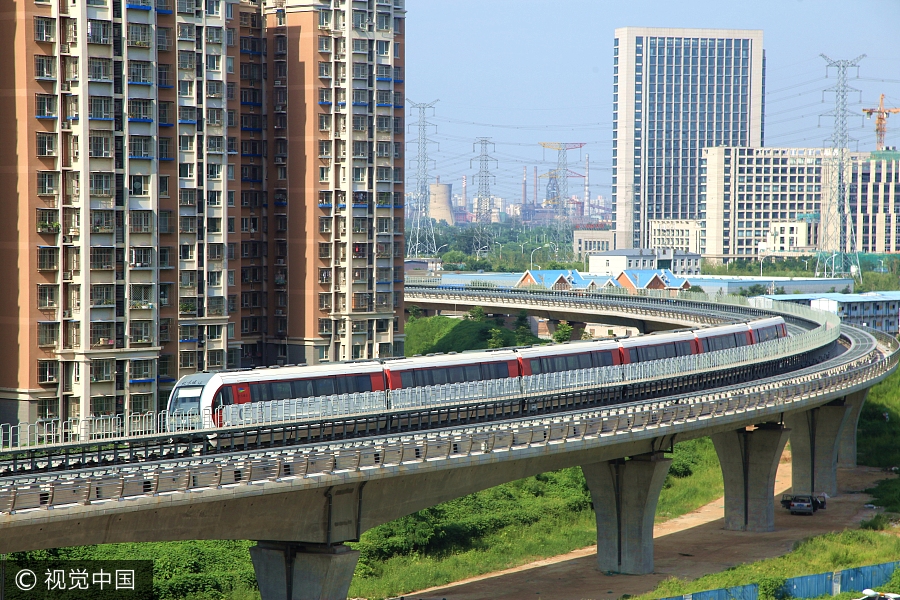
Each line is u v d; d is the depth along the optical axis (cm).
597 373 11956
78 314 13212
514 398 10994
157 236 14362
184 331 15412
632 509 11200
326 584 8594
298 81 18388
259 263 18838
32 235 12962
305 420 9394
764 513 13238
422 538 12038
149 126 13938
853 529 13200
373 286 19125
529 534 12988
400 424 10175
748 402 11825
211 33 15575
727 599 8781
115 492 7044
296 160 18500
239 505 7906
